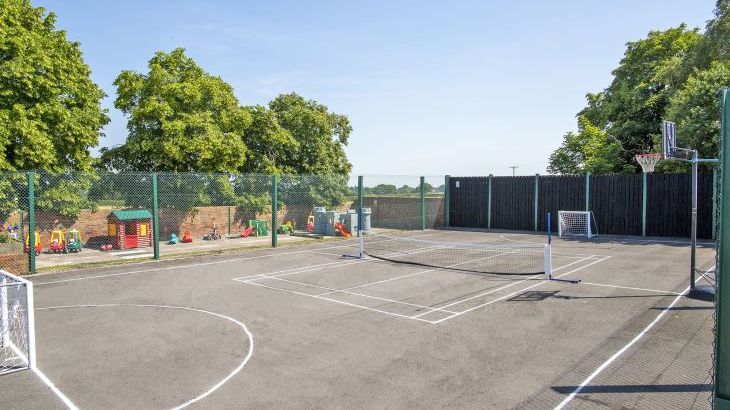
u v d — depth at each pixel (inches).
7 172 689.0
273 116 1274.6
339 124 1561.3
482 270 620.7
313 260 709.3
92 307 438.3
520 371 284.4
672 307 423.8
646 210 1003.3
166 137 994.1
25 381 274.8
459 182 1264.8
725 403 124.0
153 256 740.7
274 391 259.6
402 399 249.0
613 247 840.9
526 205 1165.1
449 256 749.3
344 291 499.8
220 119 1096.8
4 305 330.0
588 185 1075.3
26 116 776.9
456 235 1069.8
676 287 504.4
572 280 537.3
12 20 788.6
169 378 277.7
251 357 310.5
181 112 1024.2
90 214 868.0
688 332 353.7
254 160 1282.0
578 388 260.8
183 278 573.9
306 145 1391.5
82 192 848.9
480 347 325.7
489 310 419.2
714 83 948.0
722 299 123.9
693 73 1146.7
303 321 390.9
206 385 267.9
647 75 1418.6
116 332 364.2
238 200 1069.1
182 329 371.2
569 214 1083.3
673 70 1218.6
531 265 657.0
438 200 1262.3
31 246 606.2
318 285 530.9
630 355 308.3
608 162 1323.8
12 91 773.3
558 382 268.5
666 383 266.4
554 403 243.6
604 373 280.7
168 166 1022.4
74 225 846.5
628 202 1025.5
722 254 123.4
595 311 413.1
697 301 444.1
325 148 1440.7
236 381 272.8
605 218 1056.8
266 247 851.4
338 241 945.5
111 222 834.2
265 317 402.9
